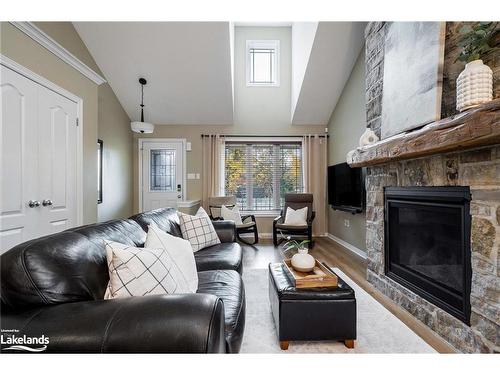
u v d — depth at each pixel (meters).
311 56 4.02
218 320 0.85
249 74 5.43
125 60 4.00
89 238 1.21
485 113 1.29
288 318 1.65
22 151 2.11
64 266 0.97
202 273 1.85
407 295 2.20
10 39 2.00
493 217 1.46
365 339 1.76
